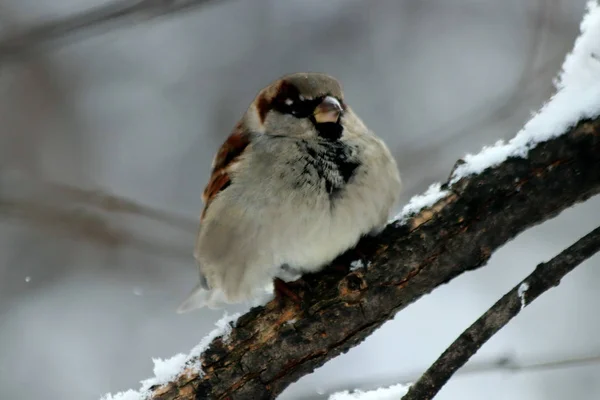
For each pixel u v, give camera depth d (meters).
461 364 5.05
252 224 6.71
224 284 7.13
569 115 5.56
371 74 13.52
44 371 11.88
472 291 11.41
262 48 13.80
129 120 13.63
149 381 6.26
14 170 12.98
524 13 13.44
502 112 11.12
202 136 13.55
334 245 6.50
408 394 5.11
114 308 12.32
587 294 10.94
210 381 6.12
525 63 11.87
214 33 13.88
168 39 13.92
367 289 6.02
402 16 13.76
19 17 12.34
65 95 13.56
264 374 6.11
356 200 6.57
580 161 5.52
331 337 6.05
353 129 6.90
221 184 7.20
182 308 9.27
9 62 6.05
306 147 6.73
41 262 12.57
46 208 10.53
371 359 10.66
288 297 6.16
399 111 13.26
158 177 13.31
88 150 13.43
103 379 11.84
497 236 5.82
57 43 6.03
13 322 12.21
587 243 4.96
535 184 5.65
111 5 5.93
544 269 5.00
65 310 12.28
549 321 10.74
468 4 13.63
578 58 5.66
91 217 10.62
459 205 5.87
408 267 5.96
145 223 11.11
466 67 13.36
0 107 13.27
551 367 7.14
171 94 13.77
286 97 7.04
